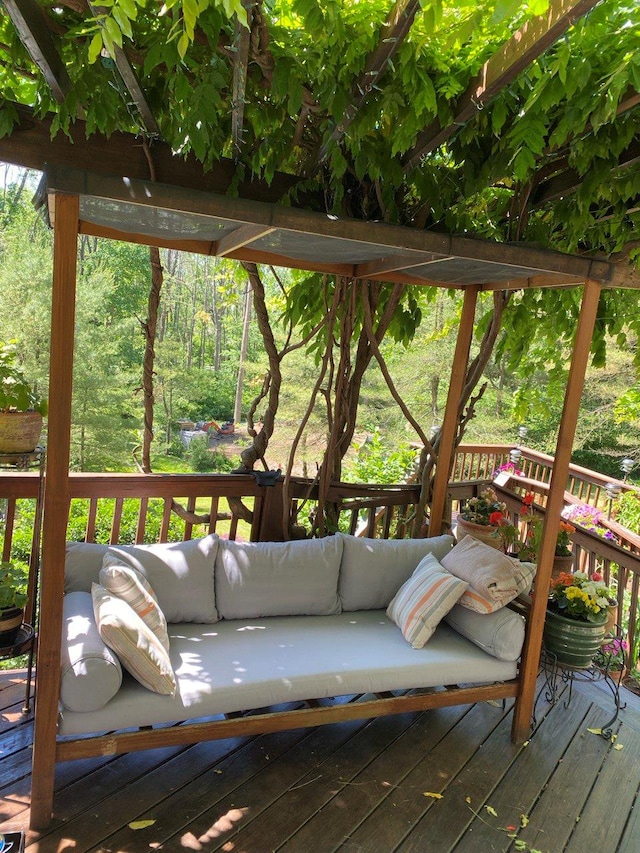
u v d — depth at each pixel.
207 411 14.82
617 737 2.83
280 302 4.70
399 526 4.23
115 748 2.09
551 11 1.47
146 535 6.60
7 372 2.54
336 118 2.04
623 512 6.12
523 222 3.20
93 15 1.68
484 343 4.01
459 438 4.15
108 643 2.11
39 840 1.97
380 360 3.58
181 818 2.12
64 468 1.90
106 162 2.36
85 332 9.74
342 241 2.20
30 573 2.83
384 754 2.57
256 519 3.50
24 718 2.55
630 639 3.37
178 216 1.97
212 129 2.20
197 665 2.36
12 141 2.25
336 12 1.71
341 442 3.72
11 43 2.11
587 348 2.54
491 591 2.72
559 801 2.38
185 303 15.83
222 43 2.02
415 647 2.67
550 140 2.24
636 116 2.21
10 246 9.15
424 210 3.01
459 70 2.03
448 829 2.19
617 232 3.21
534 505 4.17
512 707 3.01
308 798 2.27
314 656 2.52
